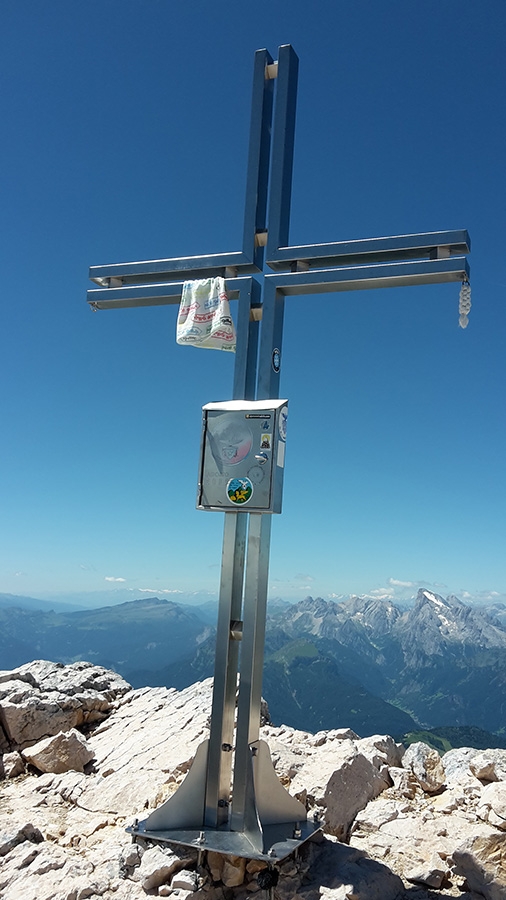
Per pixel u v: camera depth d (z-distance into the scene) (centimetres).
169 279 294
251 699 234
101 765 336
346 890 208
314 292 268
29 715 367
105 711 424
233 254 270
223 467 244
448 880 234
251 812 224
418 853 250
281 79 274
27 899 204
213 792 237
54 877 214
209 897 208
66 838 249
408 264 244
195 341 266
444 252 246
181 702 414
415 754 326
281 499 244
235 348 266
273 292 261
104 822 262
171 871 212
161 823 231
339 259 262
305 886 214
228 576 247
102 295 291
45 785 311
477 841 230
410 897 223
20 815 274
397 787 310
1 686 394
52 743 332
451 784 318
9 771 330
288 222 275
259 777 232
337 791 280
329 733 355
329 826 263
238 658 252
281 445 242
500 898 212
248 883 215
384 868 228
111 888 209
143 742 352
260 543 239
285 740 351
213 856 219
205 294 268
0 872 220
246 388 263
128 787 291
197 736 345
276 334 263
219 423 247
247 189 273
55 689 413
